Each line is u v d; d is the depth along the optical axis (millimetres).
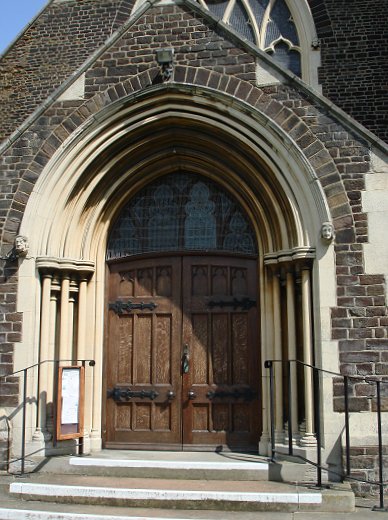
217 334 9000
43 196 8664
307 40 11188
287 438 8070
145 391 8961
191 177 9453
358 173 8133
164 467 7539
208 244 9234
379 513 6523
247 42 8625
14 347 8320
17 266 8516
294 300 8273
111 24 11578
